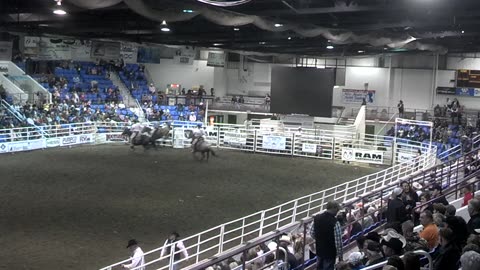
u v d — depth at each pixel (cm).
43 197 2270
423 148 3378
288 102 4031
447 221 792
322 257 889
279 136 3716
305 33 2773
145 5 2003
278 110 4069
